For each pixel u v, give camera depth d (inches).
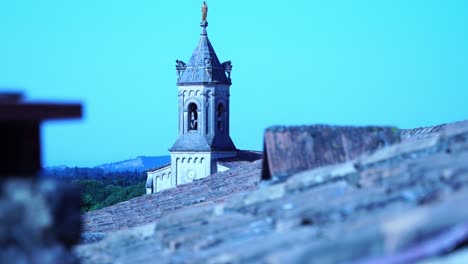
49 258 452.4
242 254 504.7
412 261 426.3
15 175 492.1
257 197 693.9
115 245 723.4
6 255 444.1
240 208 696.4
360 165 679.7
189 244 620.1
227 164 6520.7
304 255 441.1
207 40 6697.8
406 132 1274.6
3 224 446.6
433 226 429.7
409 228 432.5
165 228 708.0
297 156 766.5
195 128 6614.2
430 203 476.1
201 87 6574.8
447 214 429.1
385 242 436.1
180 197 1350.9
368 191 573.3
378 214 501.4
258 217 633.0
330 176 676.7
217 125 6614.2
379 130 789.9
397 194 534.0
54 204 463.2
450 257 426.0
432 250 424.5
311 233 500.1
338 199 575.8
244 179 1339.8
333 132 781.3
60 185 473.7
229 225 638.5
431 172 560.1
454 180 514.6
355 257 437.7
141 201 1428.4
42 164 510.3
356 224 476.4
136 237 727.7
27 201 455.5
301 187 678.5
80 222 494.6
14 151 492.7
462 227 421.7
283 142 769.6
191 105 6579.7
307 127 778.8
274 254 462.3
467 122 1179.3
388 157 677.9
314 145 771.4
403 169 600.7
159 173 6668.3
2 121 486.0
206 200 1210.0
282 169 762.2
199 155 6520.7
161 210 1257.4
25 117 477.1
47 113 483.5
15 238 448.5
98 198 6732.3
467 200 437.4
